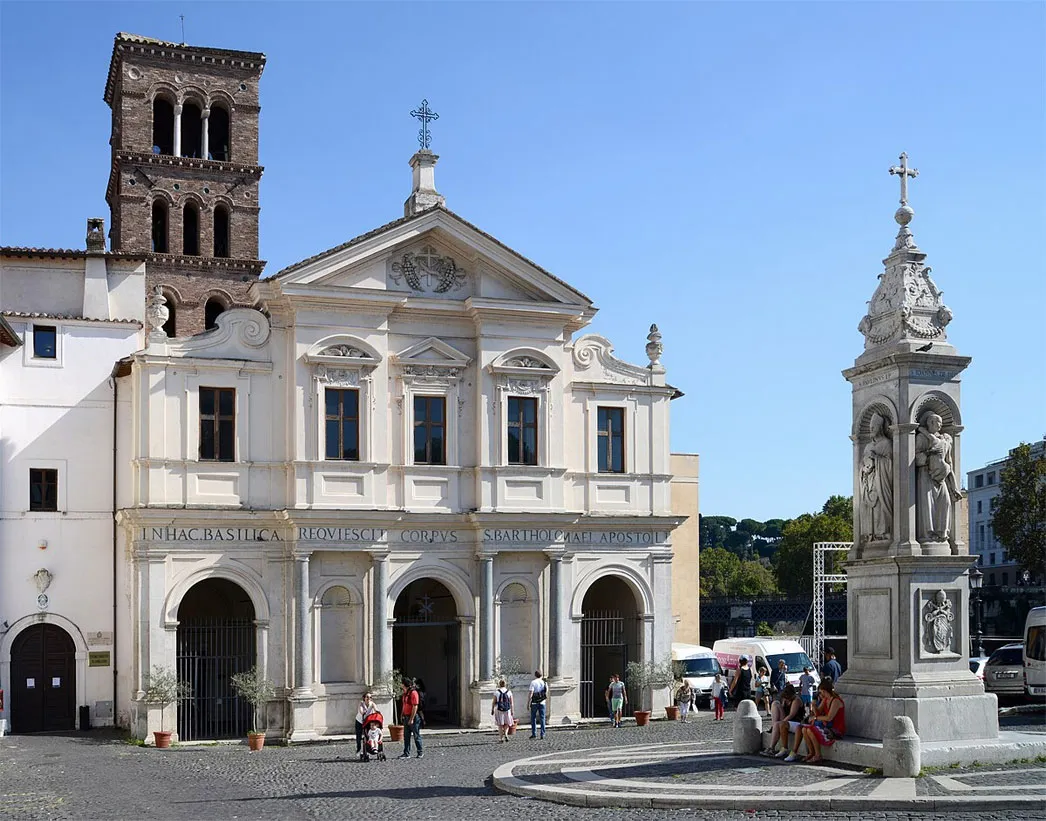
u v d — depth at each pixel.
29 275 52.50
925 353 28.92
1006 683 47.59
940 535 28.83
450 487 48.34
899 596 28.12
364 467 46.84
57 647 47.78
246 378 46.41
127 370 48.22
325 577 46.50
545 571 49.50
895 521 28.70
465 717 48.09
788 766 27.97
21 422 48.00
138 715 43.94
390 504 47.47
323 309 46.84
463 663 48.34
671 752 33.28
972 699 27.81
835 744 27.83
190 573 45.06
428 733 46.78
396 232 47.62
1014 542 90.12
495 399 48.88
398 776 33.31
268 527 46.06
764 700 49.94
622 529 51.16
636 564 51.38
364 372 47.22
